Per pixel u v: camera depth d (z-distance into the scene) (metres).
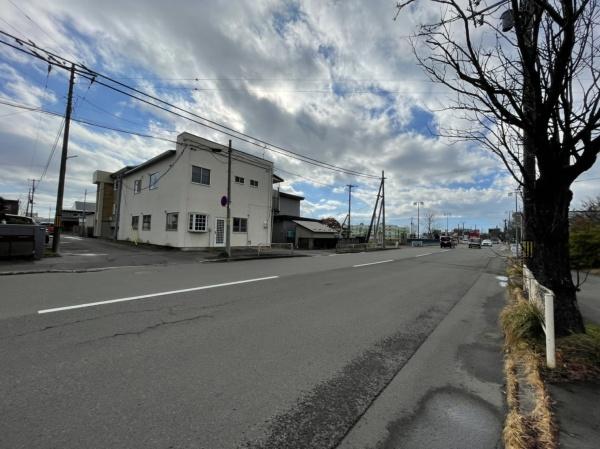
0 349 4.00
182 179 20.02
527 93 4.05
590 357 3.60
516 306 5.35
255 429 2.58
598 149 3.67
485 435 2.57
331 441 2.46
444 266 16.92
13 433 2.40
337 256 21.72
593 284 11.47
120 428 2.51
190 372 3.54
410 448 2.39
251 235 24.38
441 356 4.30
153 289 7.82
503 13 4.12
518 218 17.25
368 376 3.62
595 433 2.45
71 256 14.40
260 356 4.04
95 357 3.85
